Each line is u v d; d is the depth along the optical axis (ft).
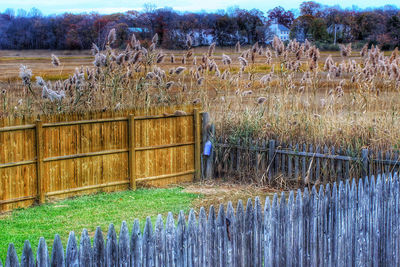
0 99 37.96
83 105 38.91
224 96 43.04
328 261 18.47
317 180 34.81
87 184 33.73
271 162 36.76
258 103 39.09
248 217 16.33
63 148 32.40
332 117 37.52
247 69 44.86
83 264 13.42
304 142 36.47
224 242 15.81
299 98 41.14
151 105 39.78
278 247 17.06
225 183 37.93
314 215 17.95
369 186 19.65
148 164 36.68
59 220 27.50
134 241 14.19
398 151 32.30
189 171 38.91
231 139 38.75
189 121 38.83
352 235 19.17
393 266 20.83
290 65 41.68
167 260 14.74
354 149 33.99
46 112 36.76
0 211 29.53
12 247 12.35
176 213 28.78
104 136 34.30
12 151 30.07
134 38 40.81
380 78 41.93
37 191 31.22
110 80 39.81
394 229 20.74
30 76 37.09
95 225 26.45
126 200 32.12
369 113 37.09
